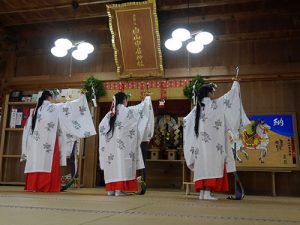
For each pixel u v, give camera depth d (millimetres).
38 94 7035
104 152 4281
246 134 5797
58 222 1531
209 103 3861
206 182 3660
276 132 5734
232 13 6426
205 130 3791
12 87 7363
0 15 6742
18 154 6992
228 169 3770
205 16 6539
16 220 1579
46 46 7414
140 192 4449
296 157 5547
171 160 7016
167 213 2033
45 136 4410
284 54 6090
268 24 6273
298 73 5895
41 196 3395
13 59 7496
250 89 6078
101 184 7484
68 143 4496
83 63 7086
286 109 5859
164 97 6371
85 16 6648
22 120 7012
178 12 6520
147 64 6484
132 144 4270
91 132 4582
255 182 5746
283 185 5637
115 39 6406
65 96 6547
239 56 6281
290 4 6113
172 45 5809
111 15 6164
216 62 6352
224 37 6371
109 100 6645
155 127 7664
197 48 5738
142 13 6078
